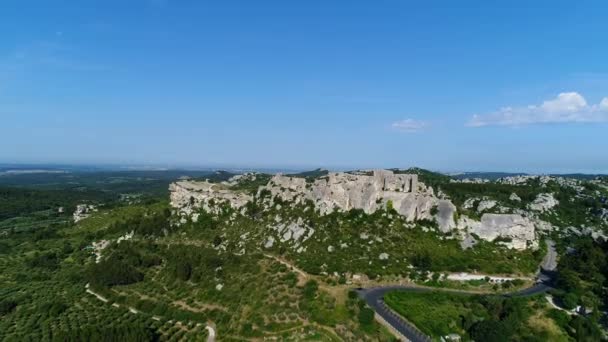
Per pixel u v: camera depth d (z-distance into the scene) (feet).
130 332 490.90
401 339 432.25
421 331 448.65
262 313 509.35
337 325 465.06
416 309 481.46
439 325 455.63
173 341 508.53
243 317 515.91
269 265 615.98
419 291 528.22
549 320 474.90
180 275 650.43
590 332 449.48
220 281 611.06
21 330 552.41
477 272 581.12
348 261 595.06
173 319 561.84
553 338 447.42
